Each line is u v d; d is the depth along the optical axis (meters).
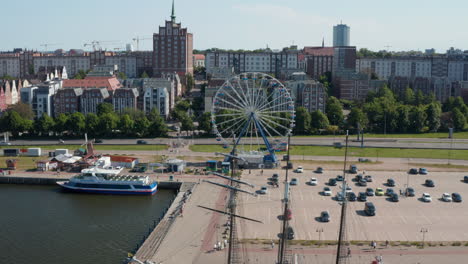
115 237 163.50
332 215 176.00
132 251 151.88
